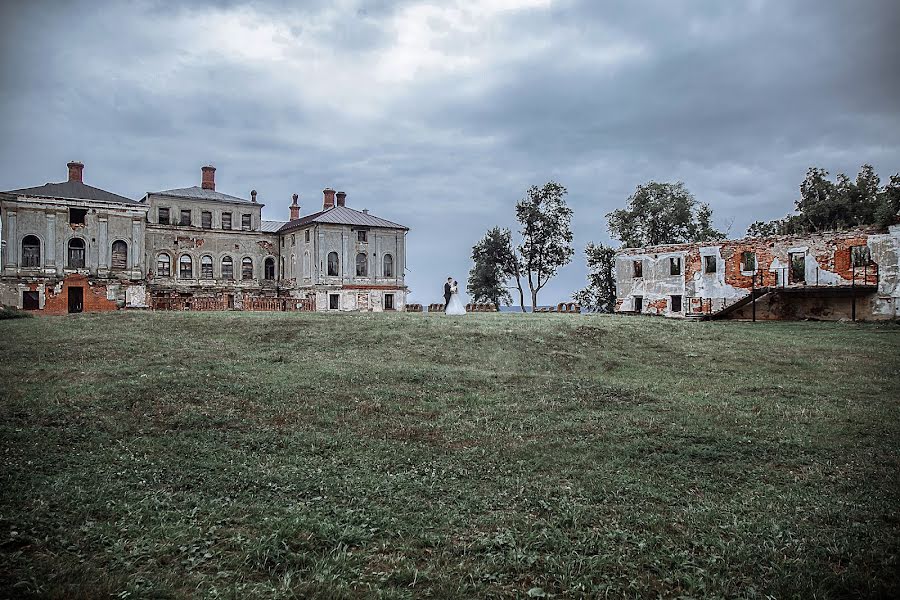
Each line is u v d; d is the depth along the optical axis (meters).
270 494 6.65
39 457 7.67
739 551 5.30
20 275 43.28
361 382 12.84
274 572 4.91
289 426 9.52
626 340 20.06
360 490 6.80
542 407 11.12
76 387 11.59
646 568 5.09
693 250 40.56
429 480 7.23
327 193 59.62
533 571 5.01
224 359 15.44
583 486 7.10
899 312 31.20
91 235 45.91
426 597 4.58
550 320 25.62
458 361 16.45
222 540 5.48
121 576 4.72
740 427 9.77
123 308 42.56
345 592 4.58
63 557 5.02
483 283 63.44
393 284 55.56
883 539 5.52
